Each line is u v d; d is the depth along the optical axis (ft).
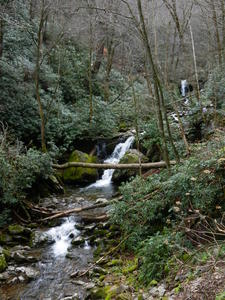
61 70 47.55
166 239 15.85
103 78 56.24
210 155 19.04
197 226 17.08
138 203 20.40
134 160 33.35
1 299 17.10
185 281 13.37
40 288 17.97
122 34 37.99
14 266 20.10
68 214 25.79
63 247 22.54
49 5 31.42
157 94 21.01
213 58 44.60
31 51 41.57
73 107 45.11
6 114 33.22
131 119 46.73
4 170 24.13
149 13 30.91
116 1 33.81
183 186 18.07
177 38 54.29
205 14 37.70
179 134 31.19
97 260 20.31
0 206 25.23
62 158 37.78
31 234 23.70
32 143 36.19
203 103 32.37
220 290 11.35
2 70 33.81
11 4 34.68
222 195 17.42
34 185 29.99
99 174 37.35
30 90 36.78
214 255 13.69
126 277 17.31
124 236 21.11
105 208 27.48
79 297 16.80
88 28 48.47
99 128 42.29
